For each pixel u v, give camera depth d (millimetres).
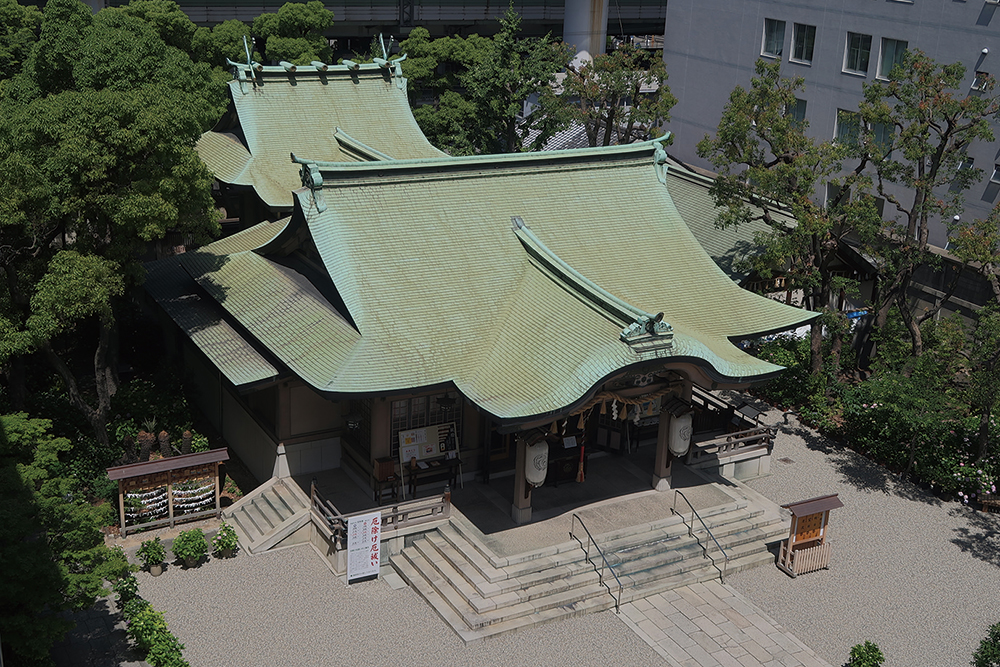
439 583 33500
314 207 37781
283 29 75875
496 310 37250
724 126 46938
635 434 41719
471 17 107938
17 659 26875
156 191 36438
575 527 35844
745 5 67000
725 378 34750
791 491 41312
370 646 30828
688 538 36188
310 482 38625
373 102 57844
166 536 36125
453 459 38062
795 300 54562
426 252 38125
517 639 31406
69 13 39906
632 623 32500
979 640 32375
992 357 41219
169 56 39938
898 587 35125
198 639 30750
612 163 43500
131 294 49844
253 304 40156
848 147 45781
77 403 39156
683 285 40125
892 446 43812
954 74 43812
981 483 40250
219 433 44531
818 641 32031
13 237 38281
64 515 27625
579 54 96250
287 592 33375
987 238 42500
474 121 68938
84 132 34812
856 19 59156
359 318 35656
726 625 32562
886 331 49719
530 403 32375
